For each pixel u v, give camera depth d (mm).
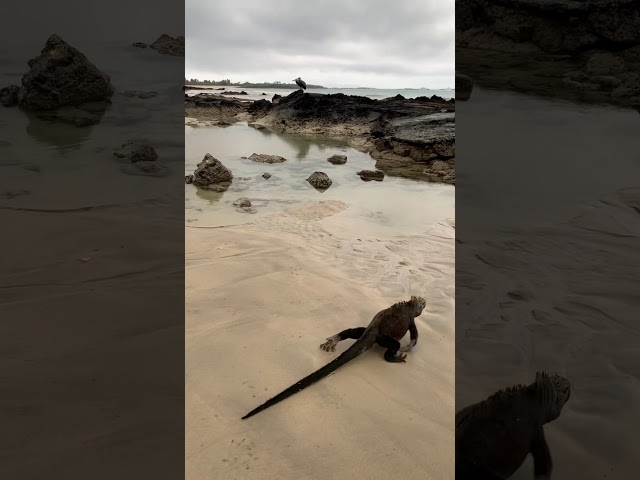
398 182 8375
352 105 15047
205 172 8023
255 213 6340
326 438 2094
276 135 14227
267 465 1886
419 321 3457
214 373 2580
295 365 2783
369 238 5328
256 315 3383
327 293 3840
